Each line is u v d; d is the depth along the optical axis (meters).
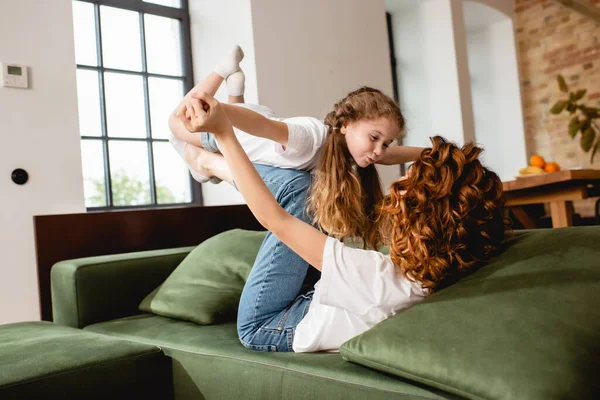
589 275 1.16
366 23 4.27
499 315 1.12
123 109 3.45
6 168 2.72
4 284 2.68
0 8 2.74
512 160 6.18
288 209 1.63
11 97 2.76
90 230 2.69
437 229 1.29
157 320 2.13
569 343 1.02
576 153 5.85
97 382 1.54
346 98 1.62
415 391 1.12
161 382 1.69
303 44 3.74
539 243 1.34
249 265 2.17
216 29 3.61
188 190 3.72
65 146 2.91
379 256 1.34
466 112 5.09
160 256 2.52
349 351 1.25
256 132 1.47
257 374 1.43
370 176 1.75
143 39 3.55
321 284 1.32
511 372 0.99
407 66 5.36
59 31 2.93
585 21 5.69
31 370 1.46
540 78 6.06
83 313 2.26
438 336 1.13
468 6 5.69
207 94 1.24
